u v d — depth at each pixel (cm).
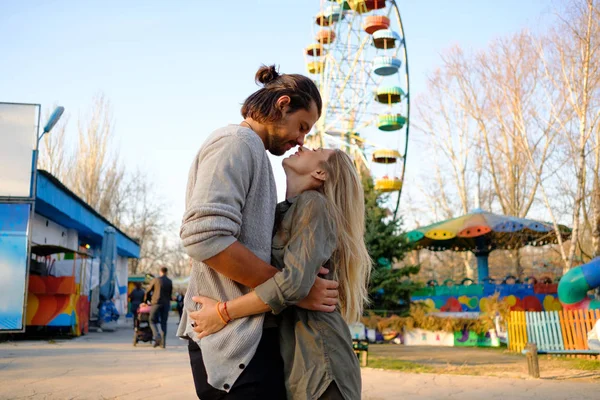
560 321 1146
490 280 2081
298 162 214
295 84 212
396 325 1510
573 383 733
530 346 799
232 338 184
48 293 1237
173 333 1642
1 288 1066
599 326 1016
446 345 1451
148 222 4819
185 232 182
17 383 618
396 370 870
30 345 1073
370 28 2427
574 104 1809
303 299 194
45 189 1259
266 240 195
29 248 1088
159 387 619
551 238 2131
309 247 186
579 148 1827
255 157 194
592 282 1296
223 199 182
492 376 798
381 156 2386
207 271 194
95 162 3553
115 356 922
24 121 1120
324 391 190
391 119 2383
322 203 198
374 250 1680
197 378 196
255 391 185
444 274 4416
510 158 2862
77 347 1068
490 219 1920
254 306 184
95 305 1736
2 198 1090
